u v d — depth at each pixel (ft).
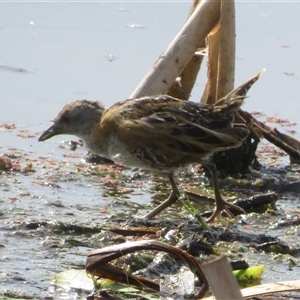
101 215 36.17
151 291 28.40
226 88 42.91
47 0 68.59
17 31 60.85
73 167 42.34
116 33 61.98
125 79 53.67
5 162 41.16
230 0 42.27
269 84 55.42
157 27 63.41
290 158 45.60
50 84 52.34
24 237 32.73
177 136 34.71
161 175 36.29
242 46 61.36
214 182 35.86
